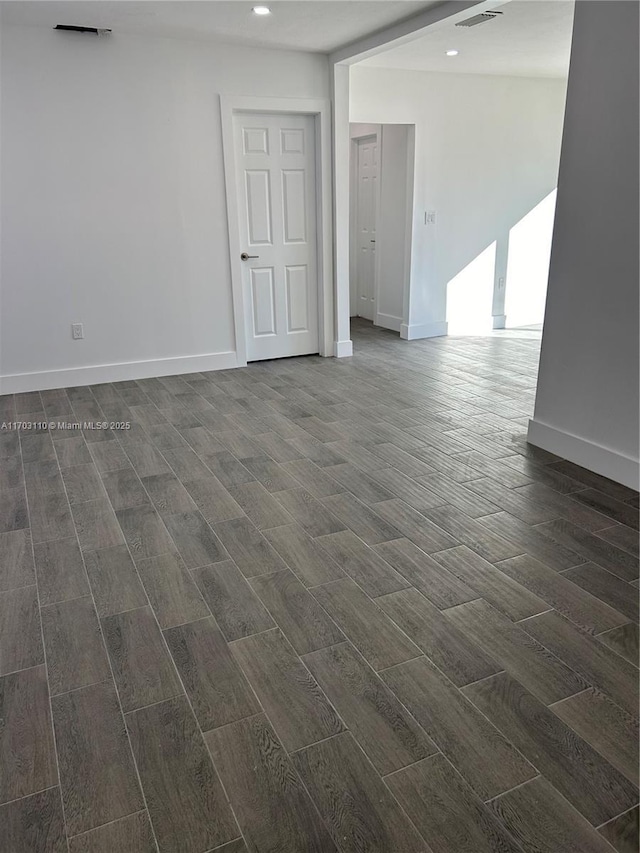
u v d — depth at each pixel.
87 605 2.13
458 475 3.12
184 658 1.87
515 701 1.68
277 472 3.18
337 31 4.32
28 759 1.53
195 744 1.57
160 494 2.95
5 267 4.43
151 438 3.69
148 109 4.55
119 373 4.96
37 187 4.38
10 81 4.15
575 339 3.13
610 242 2.86
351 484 3.03
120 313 4.85
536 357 5.63
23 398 4.52
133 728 1.62
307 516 2.72
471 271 6.60
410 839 1.32
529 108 6.34
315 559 2.38
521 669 1.80
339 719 1.64
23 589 2.22
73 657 1.88
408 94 5.70
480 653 1.87
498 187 6.46
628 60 2.64
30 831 1.36
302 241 5.47
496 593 2.15
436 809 1.39
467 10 3.61
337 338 5.67
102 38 4.30
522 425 3.85
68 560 2.40
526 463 3.25
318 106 5.09
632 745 1.54
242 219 5.19
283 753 1.54
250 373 5.18
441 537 2.53
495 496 2.88
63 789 1.45
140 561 2.39
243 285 5.32
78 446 3.57
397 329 6.73
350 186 7.25
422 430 3.77
